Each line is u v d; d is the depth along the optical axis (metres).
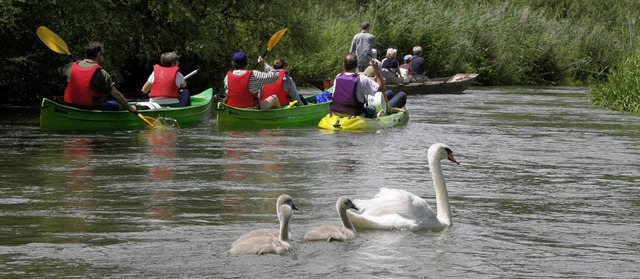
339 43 38.03
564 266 8.62
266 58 31.47
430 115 24.50
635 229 10.31
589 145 18.23
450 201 11.89
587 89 39.31
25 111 23.95
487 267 8.52
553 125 22.20
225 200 11.67
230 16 30.41
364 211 10.27
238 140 18.20
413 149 17.14
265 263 8.41
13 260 8.48
